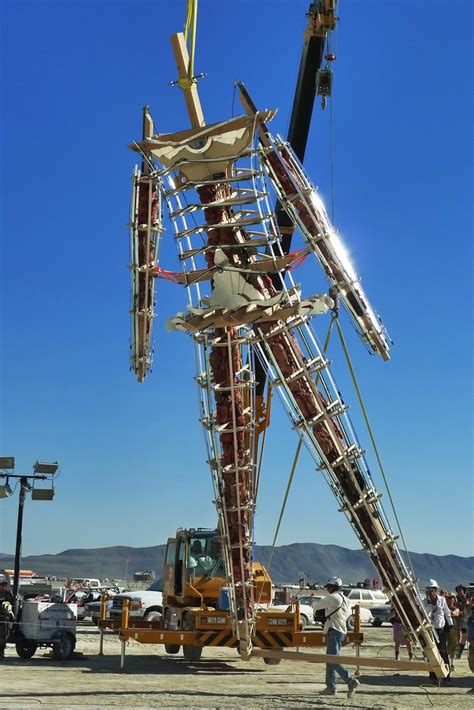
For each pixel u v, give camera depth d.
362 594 51.66
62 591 31.84
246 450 17.61
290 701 14.68
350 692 15.47
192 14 17.36
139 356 16.73
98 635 32.16
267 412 22.62
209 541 22.52
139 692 15.44
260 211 16.05
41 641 20.81
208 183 16.22
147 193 16.38
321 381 16.39
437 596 18.31
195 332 16.88
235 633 17.16
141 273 16.47
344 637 15.98
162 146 16.20
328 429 16.22
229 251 16.22
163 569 24.38
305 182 16.14
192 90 16.98
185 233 16.27
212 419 17.20
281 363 16.38
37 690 15.35
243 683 17.89
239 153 16.22
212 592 22.08
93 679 17.53
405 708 14.11
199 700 14.49
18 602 22.70
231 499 17.19
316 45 30.73
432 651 15.96
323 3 29.89
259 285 16.27
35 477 24.91
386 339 16.00
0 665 19.67
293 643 20.06
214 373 17.19
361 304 15.77
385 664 15.86
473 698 15.85
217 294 15.98
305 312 15.73
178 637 19.53
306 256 16.03
